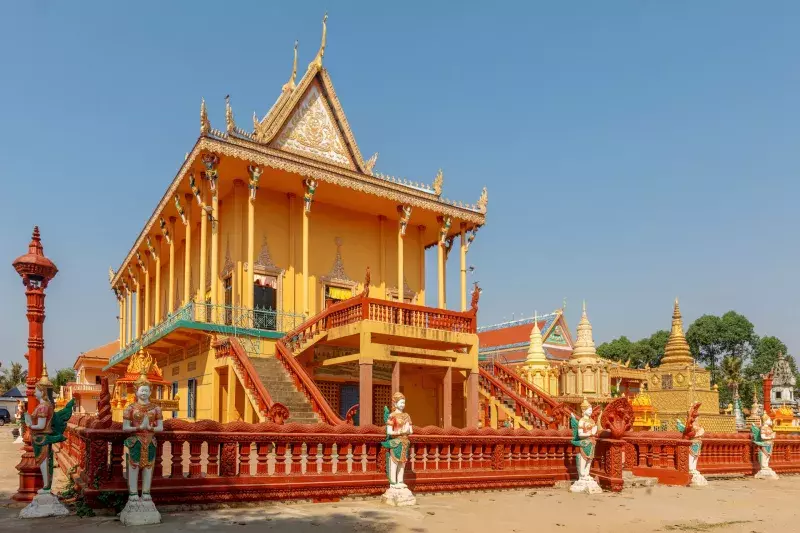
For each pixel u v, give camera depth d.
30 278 11.15
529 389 24.91
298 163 23.78
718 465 18.42
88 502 9.28
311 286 26.41
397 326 19.73
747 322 85.81
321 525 9.09
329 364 20.92
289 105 26.17
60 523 8.70
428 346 21.84
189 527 8.57
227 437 10.45
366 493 11.70
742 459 19.16
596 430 14.22
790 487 16.78
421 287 30.45
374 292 28.31
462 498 12.47
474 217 29.61
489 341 53.50
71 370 90.44
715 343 87.25
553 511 11.32
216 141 21.84
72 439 15.07
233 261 24.30
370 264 28.55
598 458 14.90
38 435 9.39
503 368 26.17
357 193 25.98
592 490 13.84
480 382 25.25
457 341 21.28
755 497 14.35
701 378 36.16
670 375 36.78
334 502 11.20
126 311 44.72
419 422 27.39
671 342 37.78
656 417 35.81
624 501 12.88
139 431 8.99
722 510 12.26
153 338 24.80
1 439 36.47
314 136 27.09
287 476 10.95
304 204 24.41
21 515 9.10
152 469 9.09
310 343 21.09
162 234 32.22
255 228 25.11
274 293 25.14
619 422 14.53
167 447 16.70
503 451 14.13
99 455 9.45
